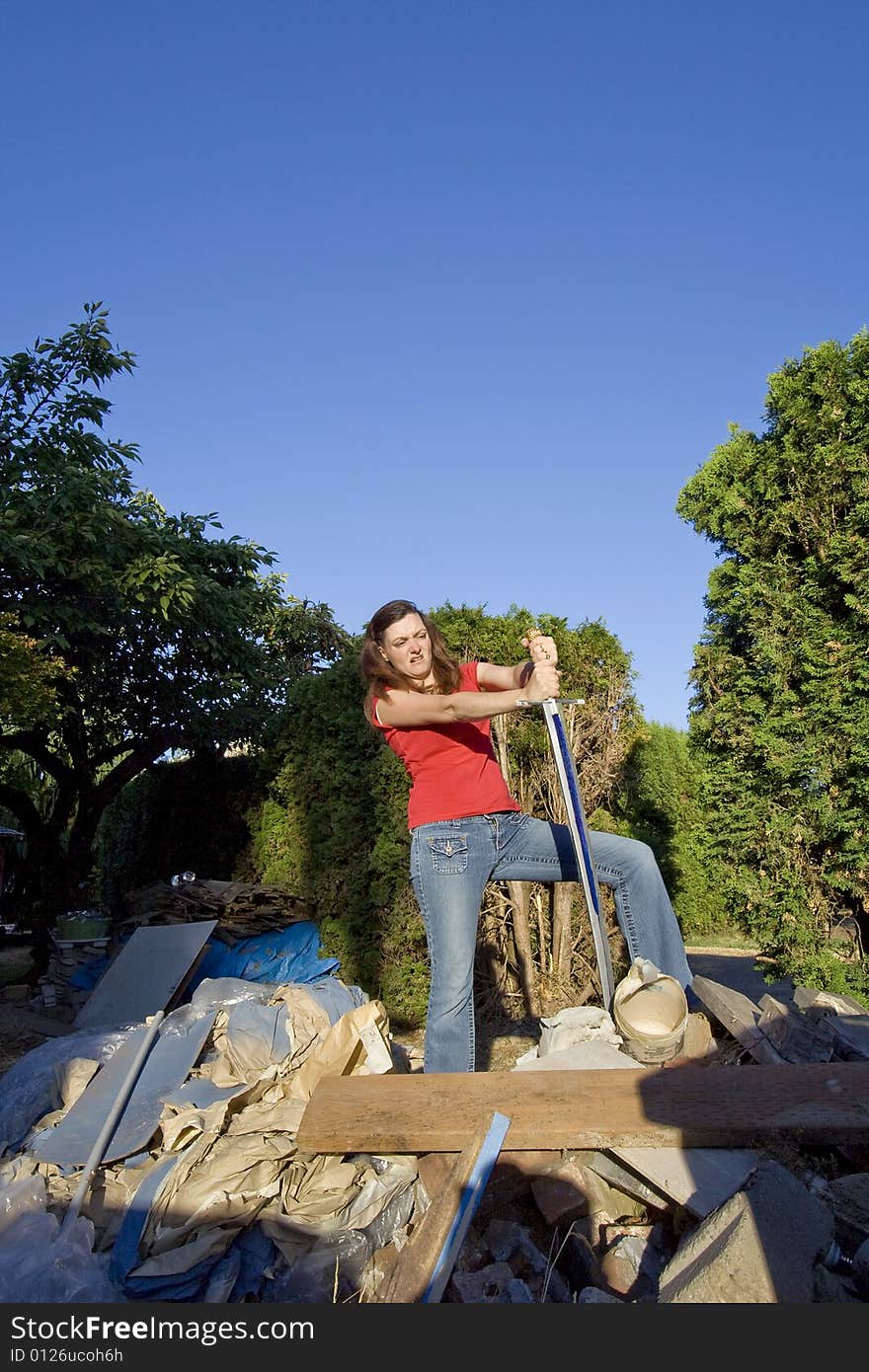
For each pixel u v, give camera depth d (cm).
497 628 598
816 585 413
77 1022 576
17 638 730
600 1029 307
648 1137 241
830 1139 238
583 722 591
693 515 471
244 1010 352
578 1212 247
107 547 815
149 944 612
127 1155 275
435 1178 253
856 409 401
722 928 1032
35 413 866
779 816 418
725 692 453
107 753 985
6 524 758
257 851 849
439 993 299
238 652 945
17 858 985
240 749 960
